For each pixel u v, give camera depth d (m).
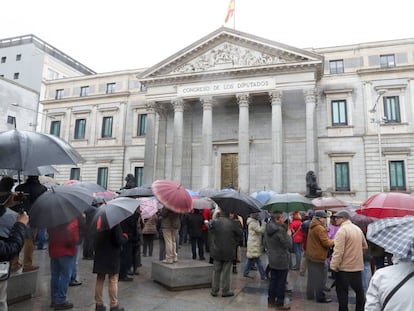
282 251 9.42
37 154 6.66
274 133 33.75
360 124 36.22
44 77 64.69
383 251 11.73
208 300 9.94
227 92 36.06
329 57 38.59
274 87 34.62
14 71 66.12
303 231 13.67
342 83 37.44
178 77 37.56
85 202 7.89
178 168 36.19
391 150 34.75
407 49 36.56
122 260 11.98
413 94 35.25
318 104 37.59
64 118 49.72
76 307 8.92
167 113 42.16
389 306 3.49
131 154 45.22
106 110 47.22
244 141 34.56
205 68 37.25
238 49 36.56
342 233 8.43
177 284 10.83
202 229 16.12
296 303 10.12
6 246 5.56
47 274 12.62
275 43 34.66
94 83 49.31
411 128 34.81
